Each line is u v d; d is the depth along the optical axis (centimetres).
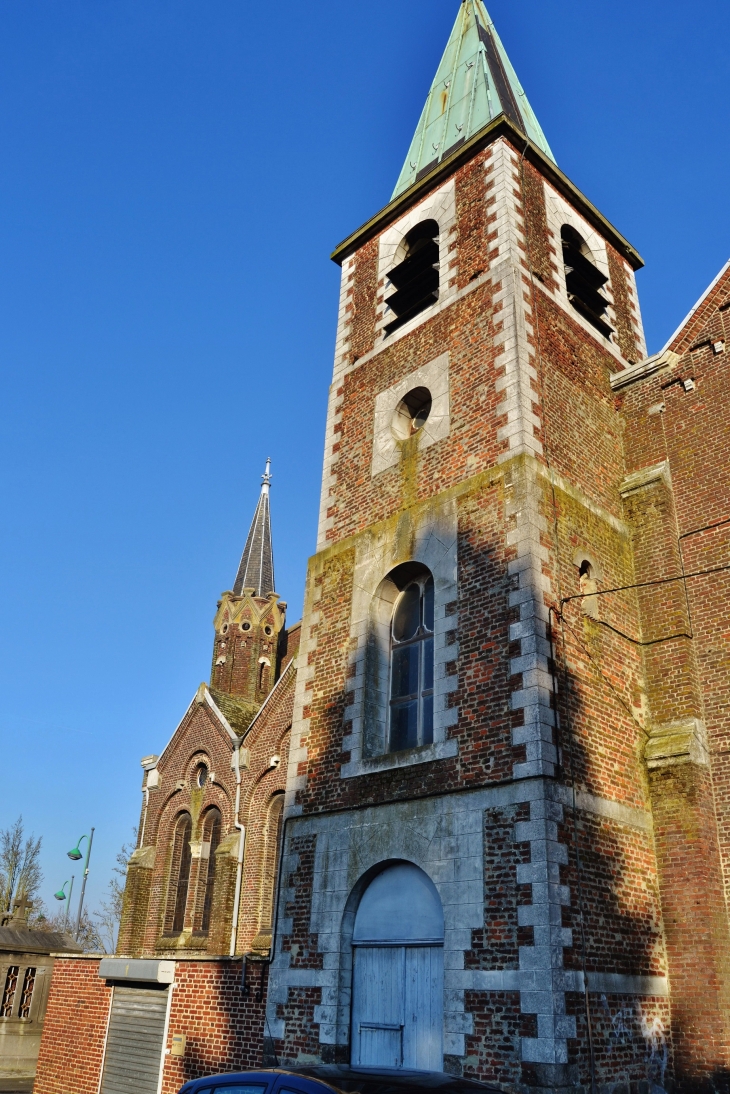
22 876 5491
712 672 1349
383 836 1245
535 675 1153
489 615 1252
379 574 1464
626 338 1839
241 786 2595
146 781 3011
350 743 1365
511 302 1483
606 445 1559
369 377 1728
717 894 1200
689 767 1250
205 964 1463
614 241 1959
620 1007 1070
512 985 1021
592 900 1091
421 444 1516
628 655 1363
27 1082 2042
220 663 3603
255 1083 734
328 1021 1204
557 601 1249
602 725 1238
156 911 2716
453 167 1773
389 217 1902
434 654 1303
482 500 1348
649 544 1462
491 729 1173
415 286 1736
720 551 1414
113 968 1630
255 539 3966
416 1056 1112
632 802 1238
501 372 1434
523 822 1085
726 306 1568
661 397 1594
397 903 1210
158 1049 1481
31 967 2225
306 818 1380
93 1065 1603
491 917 1072
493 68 2072
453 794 1178
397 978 1173
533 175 1739
